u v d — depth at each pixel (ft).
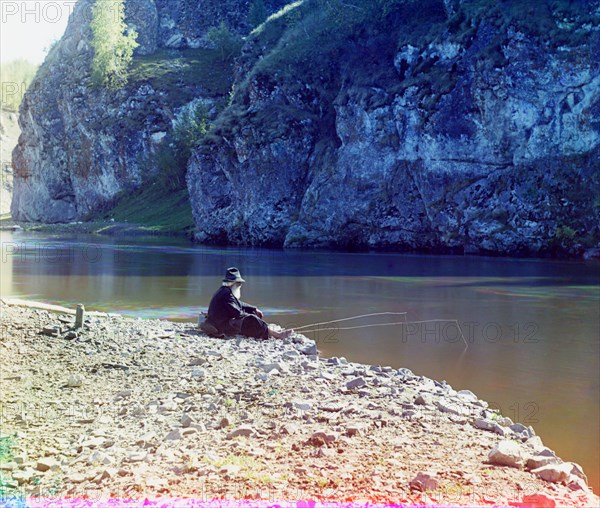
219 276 114.62
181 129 373.20
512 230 180.14
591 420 34.24
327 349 52.65
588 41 175.83
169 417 29.09
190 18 478.18
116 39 426.92
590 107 176.55
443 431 26.43
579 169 177.99
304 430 26.48
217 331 53.11
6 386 34.58
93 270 125.29
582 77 176.24
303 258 163.43
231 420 28.19
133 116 413.39
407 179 200.13
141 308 75.51
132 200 397.39
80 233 329.31
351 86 213.66
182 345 47.26
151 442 25.31
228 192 249.34
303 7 286.05
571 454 29.40
